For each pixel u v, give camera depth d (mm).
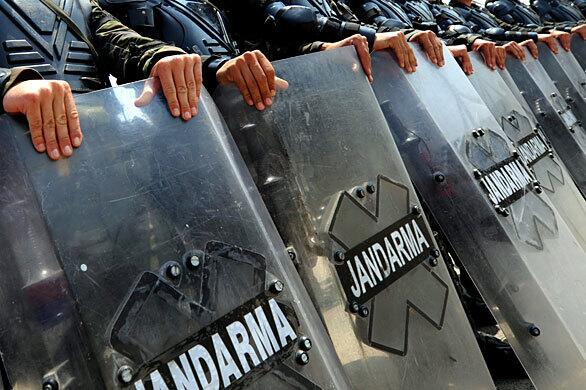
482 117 2227
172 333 1028
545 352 1797
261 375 1107
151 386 981
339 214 1476
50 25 1580
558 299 1885
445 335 1600
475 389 1605
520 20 5887
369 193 1578
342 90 1670
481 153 2094
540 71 3496
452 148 2010
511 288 1868
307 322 1227
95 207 1037
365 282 1451
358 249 1476
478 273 1893
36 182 1000
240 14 2469
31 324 999
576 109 3787
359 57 1836
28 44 1512
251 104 1466
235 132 1484
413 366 1470
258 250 1206
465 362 1617
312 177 1473
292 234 1402
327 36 2154
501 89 2809
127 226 1058
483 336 2352
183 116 1229
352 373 1333
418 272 1610
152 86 1220
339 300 1386
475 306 2725
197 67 1313
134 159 1121
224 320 1096
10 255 1012
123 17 2049
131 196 1085
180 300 1059
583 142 3492
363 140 1644
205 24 2145
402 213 1651
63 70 1567
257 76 1447
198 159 1209
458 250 1897
